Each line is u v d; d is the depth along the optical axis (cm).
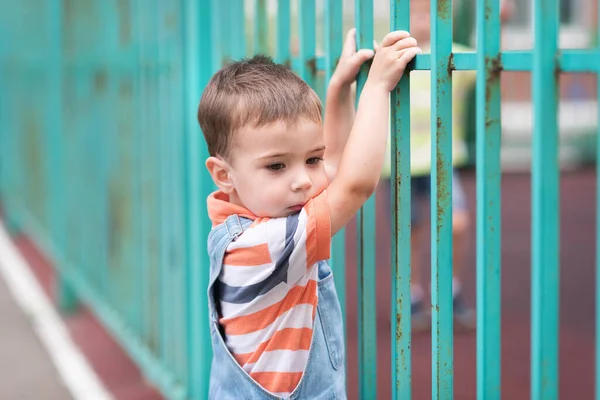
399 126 268
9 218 1130
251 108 253
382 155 260
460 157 666
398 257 270
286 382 266
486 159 235
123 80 568
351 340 643
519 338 639
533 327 226
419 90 617
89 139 664
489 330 238
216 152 270
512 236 1060
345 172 259
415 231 657
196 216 440
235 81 262
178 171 459
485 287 237
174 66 463
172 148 479
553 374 225
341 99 291
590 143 1684
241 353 272
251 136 254
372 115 261
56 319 738
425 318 654
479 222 237
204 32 429
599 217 216
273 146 252
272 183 255
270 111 251
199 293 442
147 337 550
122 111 576
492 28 233
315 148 256
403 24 267
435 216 253
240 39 400
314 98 259
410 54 258
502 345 624
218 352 279
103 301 646
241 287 265
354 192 259
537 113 219
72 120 712
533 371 226
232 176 266
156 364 527
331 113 292
